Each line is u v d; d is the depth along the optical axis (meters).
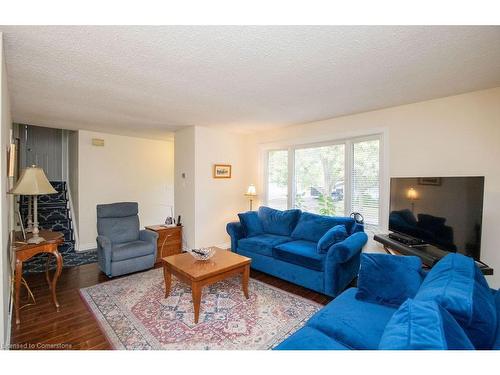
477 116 2.57
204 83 2.38
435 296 1.06
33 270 3.55
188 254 2.89
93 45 1.72
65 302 2.58
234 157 4.92
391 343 0.84
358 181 3.56
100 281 3.15
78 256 4.30
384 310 1.63
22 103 3.00
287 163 4.47
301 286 3.04
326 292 2.68
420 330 0.82
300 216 3.79
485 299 1.12
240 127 4.41
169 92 2.63
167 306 2.51
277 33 1.57
